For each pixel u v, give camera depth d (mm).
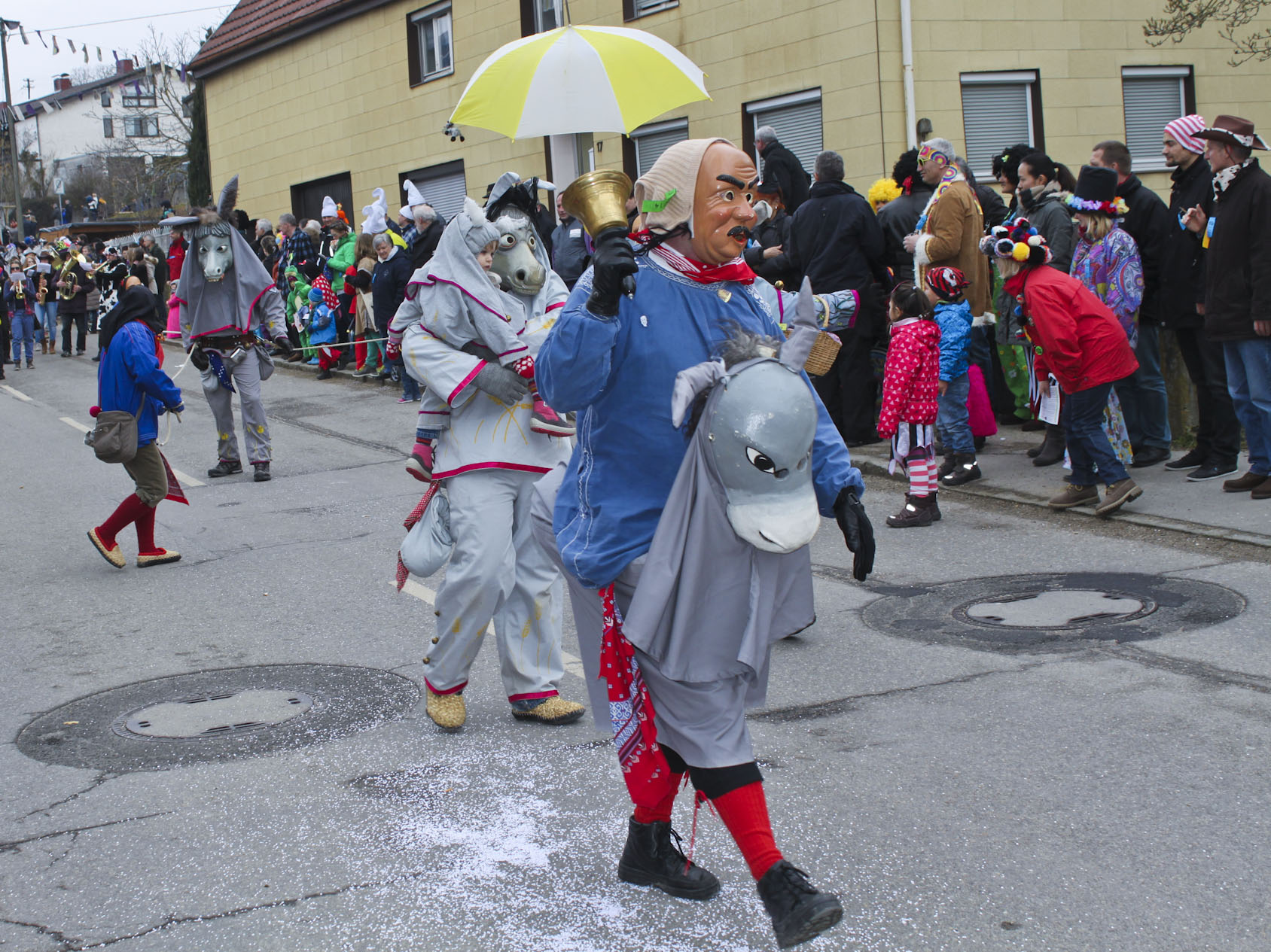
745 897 3389
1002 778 4031
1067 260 9016
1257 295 7129
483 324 4453
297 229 17828
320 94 22094
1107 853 3492
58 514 9438
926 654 5352
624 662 3057
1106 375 7328
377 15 20375
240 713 4992
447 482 4621
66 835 3887
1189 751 4152
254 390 10375
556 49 6539
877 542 7473
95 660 5812
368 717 4902
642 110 6480
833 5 13156
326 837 3818
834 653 5441
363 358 16375
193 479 10711
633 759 3109
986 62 13156
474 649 4664
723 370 2908
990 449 9727
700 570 2938
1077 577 6379
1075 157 13586
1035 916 3182
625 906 3350
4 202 60906
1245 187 7211
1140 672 4930
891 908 3252
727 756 2963
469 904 3383
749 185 3061
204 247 10078
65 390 17125
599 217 2857
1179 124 8086
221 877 3572
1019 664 5133
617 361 3018
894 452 7824
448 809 4008
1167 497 7750
